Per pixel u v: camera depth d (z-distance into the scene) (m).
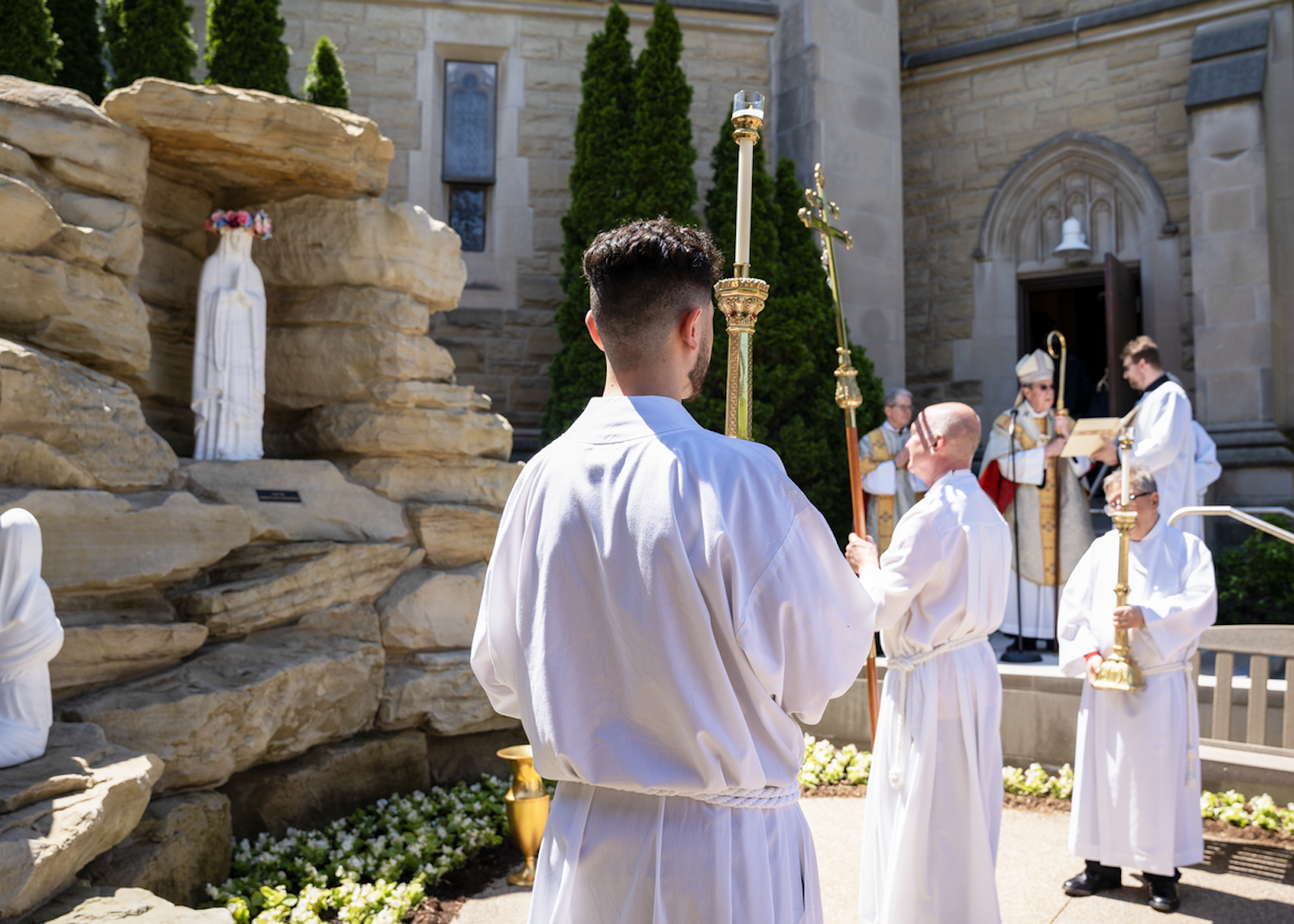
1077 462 6.70
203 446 5.19
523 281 9.50
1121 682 3.70
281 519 4.88
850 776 5.38
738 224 1.93
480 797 4.91
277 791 4.42
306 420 5.66
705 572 1.36
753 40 10.02
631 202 8.24
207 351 5.21
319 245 5.60
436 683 5.03
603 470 1.45
